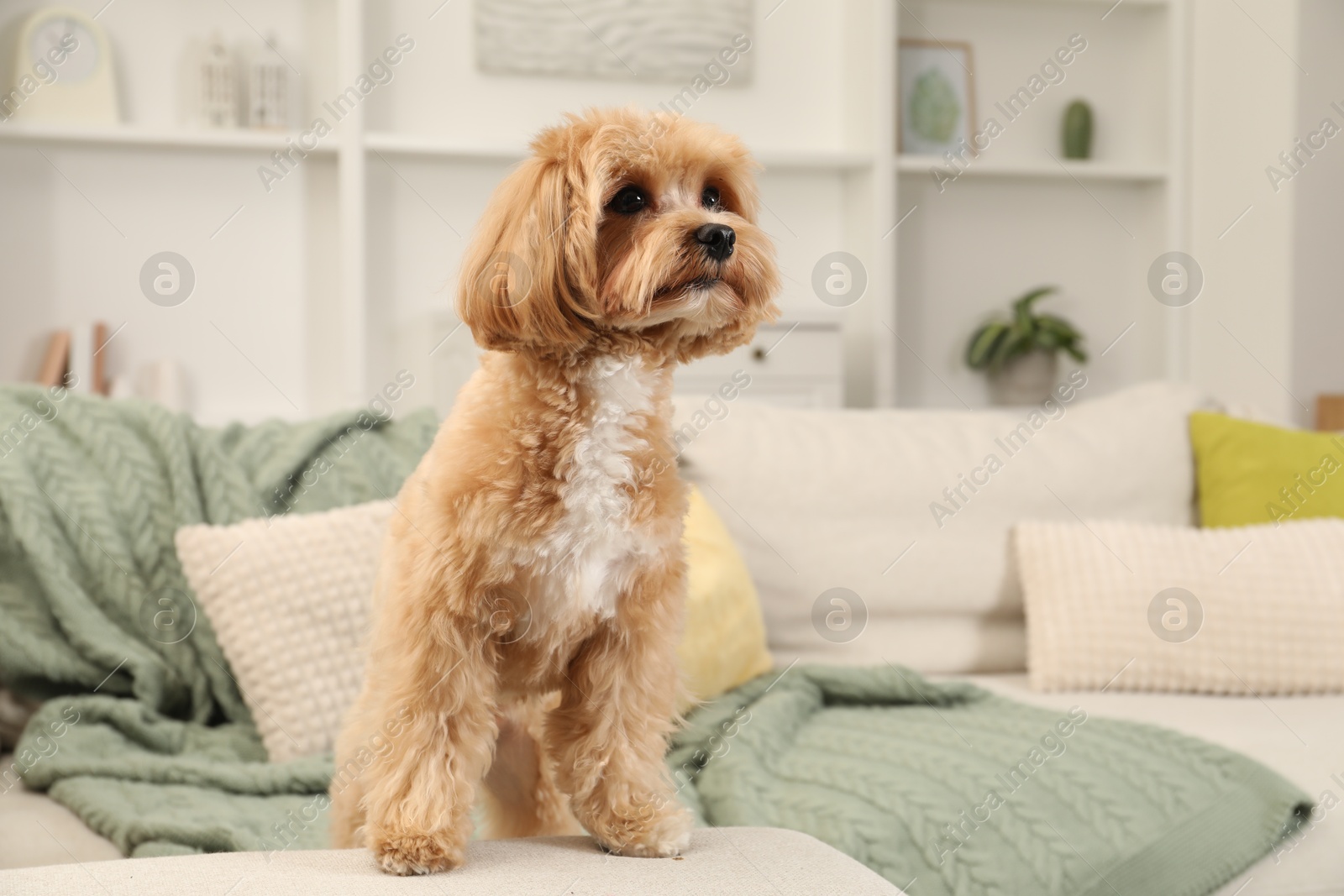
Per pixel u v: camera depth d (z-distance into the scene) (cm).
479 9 332
